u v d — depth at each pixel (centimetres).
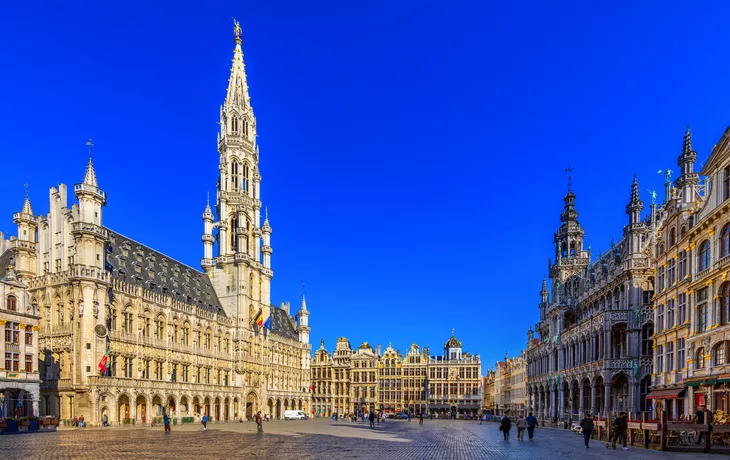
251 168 12456
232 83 12512
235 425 7856
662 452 3244
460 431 6125
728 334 4053
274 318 14012
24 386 6012
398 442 4128
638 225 6297
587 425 3784
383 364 17838
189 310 9488
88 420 6838
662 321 5422
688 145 5184
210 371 10019
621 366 6153
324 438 4556
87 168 7488
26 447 3488
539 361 10062
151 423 7888
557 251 9438
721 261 4206
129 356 7838
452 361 17375
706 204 4544
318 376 17125
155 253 10156
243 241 11475
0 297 5888
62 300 7262
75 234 7269
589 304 7806
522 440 4444
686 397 4675
